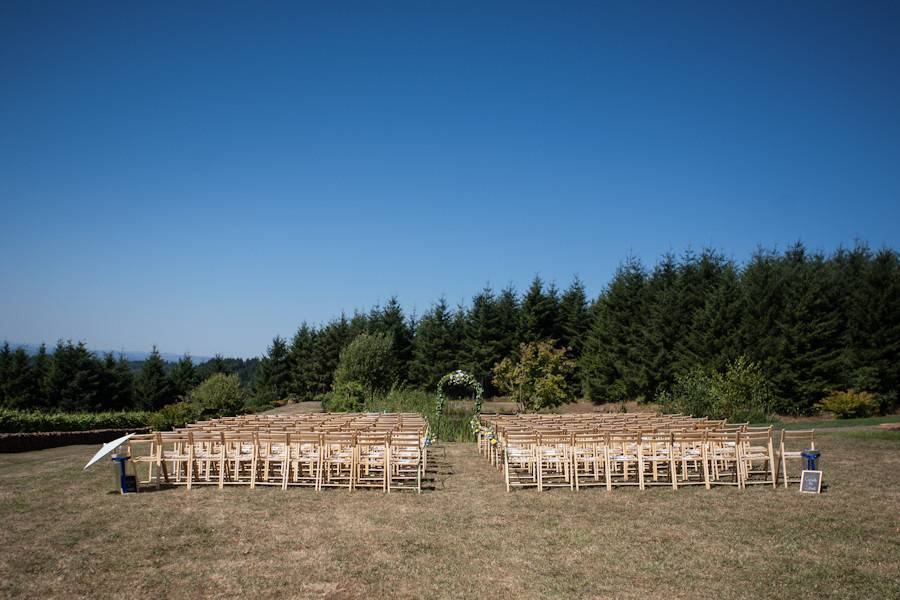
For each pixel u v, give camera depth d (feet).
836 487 39.01
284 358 187.52
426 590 22.27
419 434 40.14
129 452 40.29
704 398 78.33
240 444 40.55
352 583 22.93
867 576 23.43
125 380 153.89
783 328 98.84
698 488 39.29
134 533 29.27
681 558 25.64
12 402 137.49
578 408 130.93
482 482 42.52
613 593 21.98
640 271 136.15
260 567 24.62
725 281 112.68
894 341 93.30
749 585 22.65
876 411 91.45
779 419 89.30
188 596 21.71
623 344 131.54
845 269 111.24
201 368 196.03
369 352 114.11
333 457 41.81
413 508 34.40
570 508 34.30
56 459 56.90
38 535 28.96
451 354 162.61
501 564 25.03
